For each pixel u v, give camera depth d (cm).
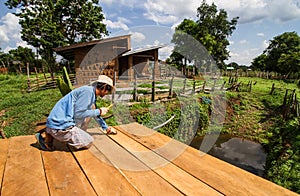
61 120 210
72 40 2467
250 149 787
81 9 2384
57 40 2056
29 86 1145
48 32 2030
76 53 980
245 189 152
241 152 762
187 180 165
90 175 171
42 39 1980
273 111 1030
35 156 211
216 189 152
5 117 605
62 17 2433
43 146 228
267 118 984
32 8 2170
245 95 1220
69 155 214
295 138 698
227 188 153
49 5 2227
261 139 853
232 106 1100
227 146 819
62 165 191
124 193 147
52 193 147
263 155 739
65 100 217
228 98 1141
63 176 171
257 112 1048
